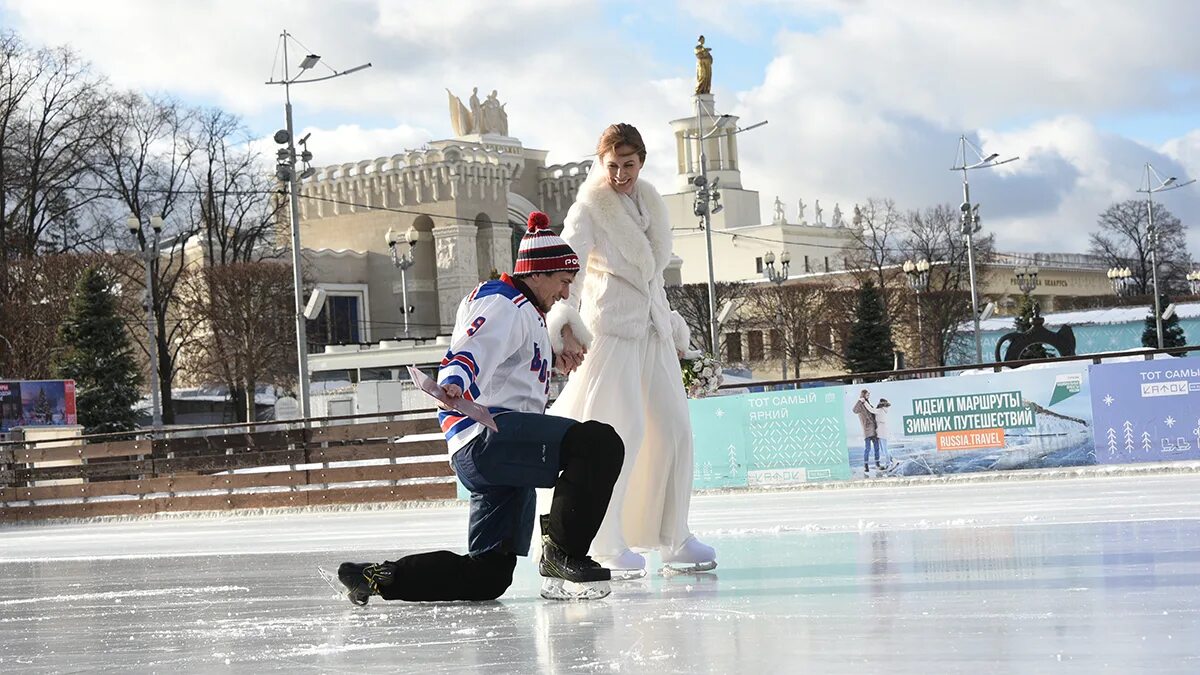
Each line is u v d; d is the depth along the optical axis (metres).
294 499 21.41
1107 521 7.88
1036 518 8.69
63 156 54.66
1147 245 98.06
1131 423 16.27
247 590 6.25
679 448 6.09
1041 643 3.27
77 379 46.31
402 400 45.53
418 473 20.73
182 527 18.30
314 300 35.44
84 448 23.89
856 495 14.87
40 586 7.51
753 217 116.50
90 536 17.00
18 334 48.62
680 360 6.53
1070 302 108.31
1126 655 3.05
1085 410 16.48
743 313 75.44
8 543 16.56
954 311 70.00
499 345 4.98
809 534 8.26
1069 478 15.83
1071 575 4.77
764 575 5.58
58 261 50.28
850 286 80.00
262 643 4.15
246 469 22.52
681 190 114.75
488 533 5.11
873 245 82.06
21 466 24.25
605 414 5.94
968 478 16.75
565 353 5.67
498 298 5.05
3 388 30.19
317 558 8.61
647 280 6.03
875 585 4.85
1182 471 15.76
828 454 17.61
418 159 84.00
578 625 4.17
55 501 24.06
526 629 4.14
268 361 57.34
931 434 17.20
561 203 94.88
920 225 81.62
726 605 4.50
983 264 81.88
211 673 3.58
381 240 85.25
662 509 6.08
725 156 114.88
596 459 4.98
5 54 52.66
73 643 4.48
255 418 59.44
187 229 59.34
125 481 23.12
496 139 94.44
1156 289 68.88
